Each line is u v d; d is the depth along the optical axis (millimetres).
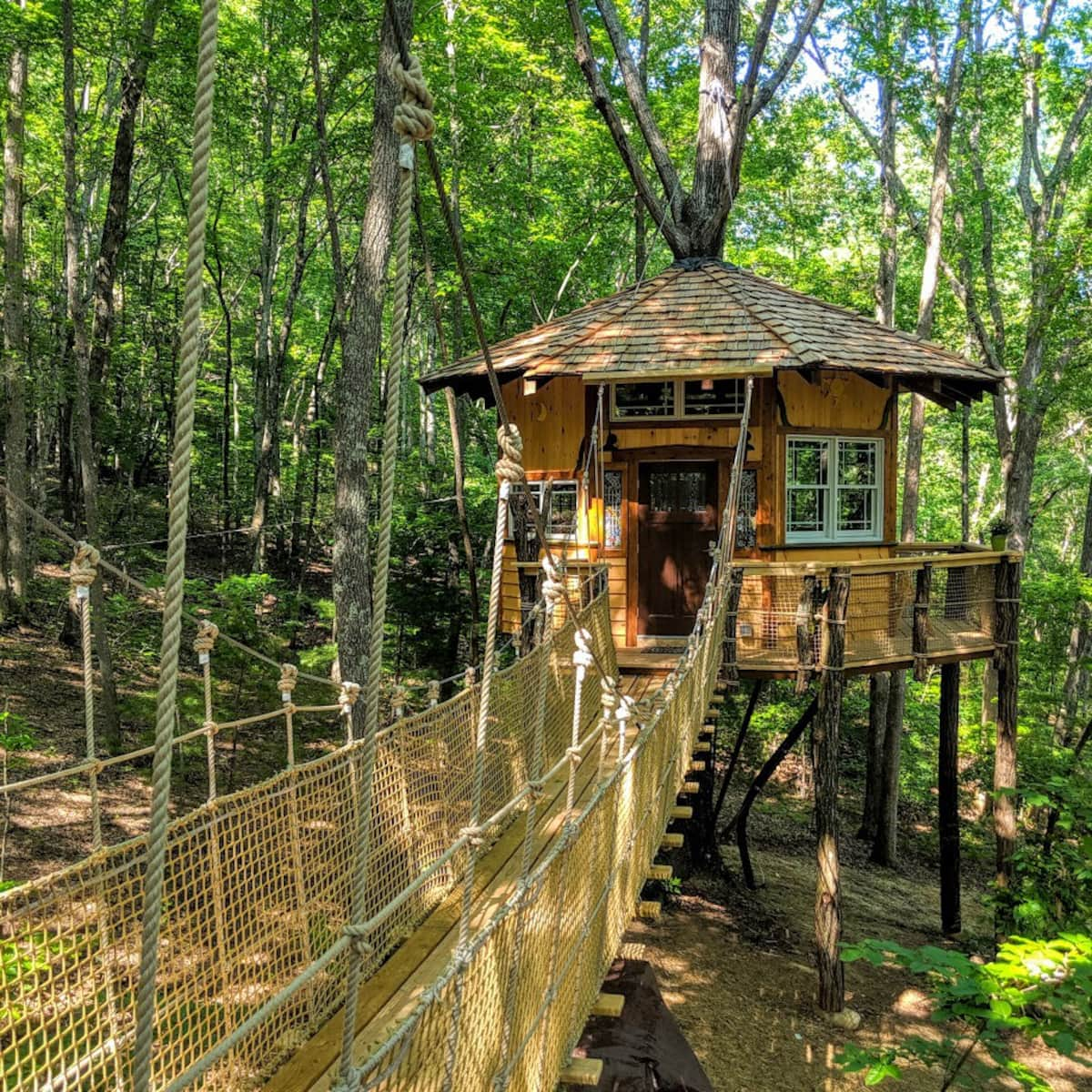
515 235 18094
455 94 16000
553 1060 3496
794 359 9516
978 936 12594
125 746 11070
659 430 10734
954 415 26188
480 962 2682
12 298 13914
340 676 10055
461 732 6082
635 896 5109
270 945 4148
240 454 25594
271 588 17141
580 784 6727
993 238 23484
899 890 14766
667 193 13094
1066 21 17891
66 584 16562
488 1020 2760
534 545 11289
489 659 2670
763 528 10367
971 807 19625
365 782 1801
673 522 10906
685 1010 9445
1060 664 19188
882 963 4914
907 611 10266
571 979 3758
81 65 18344
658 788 5699
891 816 16094
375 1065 1995
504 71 16625
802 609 9211
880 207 22109
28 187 19281
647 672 10000
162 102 18344
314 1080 3738
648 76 19594
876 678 17359
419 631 17219
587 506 11008
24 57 13680
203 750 11352
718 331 10406
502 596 11812
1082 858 9883
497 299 21422
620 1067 7055
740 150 12891
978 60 17344
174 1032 3621
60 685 12430
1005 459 20125
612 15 13328
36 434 22312
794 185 22422
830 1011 9570
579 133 18188
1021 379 19266
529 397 11391
